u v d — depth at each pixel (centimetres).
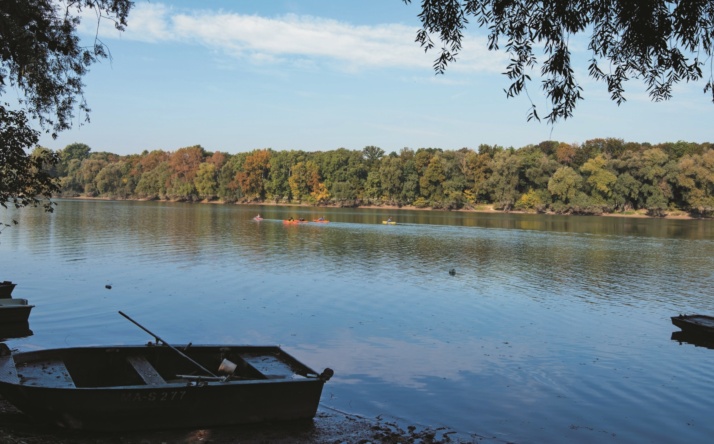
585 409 1068
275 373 962
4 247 3428
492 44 914
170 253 3316
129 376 963
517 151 11300
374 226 6294
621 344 1555
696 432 973
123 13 1261
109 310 1819
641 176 9250
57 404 823
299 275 2636
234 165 12244
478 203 10788
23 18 1108
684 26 764
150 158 13462
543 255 3728
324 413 1001
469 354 1422
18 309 1560
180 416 869
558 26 823
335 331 1628
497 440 921
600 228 6625
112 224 5503
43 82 1435
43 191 1340
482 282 2597
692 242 4834
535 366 1335
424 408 1051
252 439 862
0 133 1248
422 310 1945
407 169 10881
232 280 2439
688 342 1589
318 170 11731
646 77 901
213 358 1053
